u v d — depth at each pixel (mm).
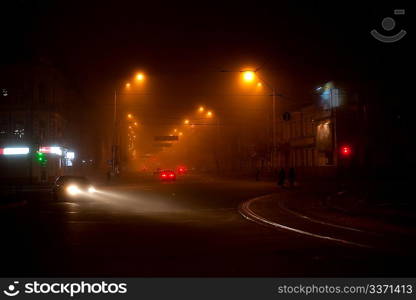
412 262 11117
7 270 10391
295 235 15688
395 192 31094
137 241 14445
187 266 10734
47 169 59281
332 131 56844
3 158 58156
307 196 34219
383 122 49031
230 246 13469
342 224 18750
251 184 52656
